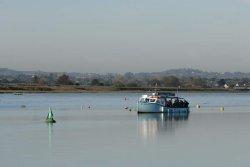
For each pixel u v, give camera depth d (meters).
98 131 87.25
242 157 59.31
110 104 198.75
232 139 75.75
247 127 95.56
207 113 142.75
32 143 70.50
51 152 62.44
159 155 60.69
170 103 138.62
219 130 89.88
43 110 152.12
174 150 64.50
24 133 83.25
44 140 73.88
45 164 54.91
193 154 61.34
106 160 57.25
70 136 79.19
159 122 108.75
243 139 75.69
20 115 127.44
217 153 62.16
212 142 72.31
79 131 87.12
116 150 64.31
